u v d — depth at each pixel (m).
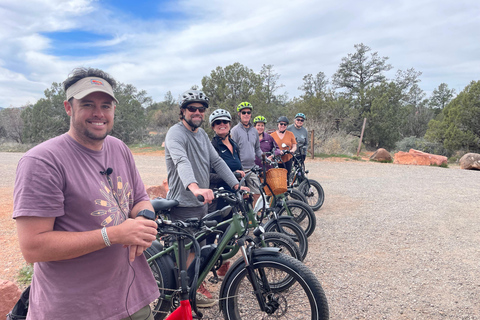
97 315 1.58
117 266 1.66
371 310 3.25
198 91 3.21
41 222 1.40
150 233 1.58
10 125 26.36
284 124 6.67
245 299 3.09
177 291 2.52
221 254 2.94
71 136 1.60
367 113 28.73
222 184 3.91
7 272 4.09
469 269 4.16
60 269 1.53
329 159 17.50
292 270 2.51
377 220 6.41
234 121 20.52
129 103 27.28
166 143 3.24
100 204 1.59
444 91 53.97
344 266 4.29
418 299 3.45
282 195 4.93
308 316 2.91
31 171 1.39
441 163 16.12
